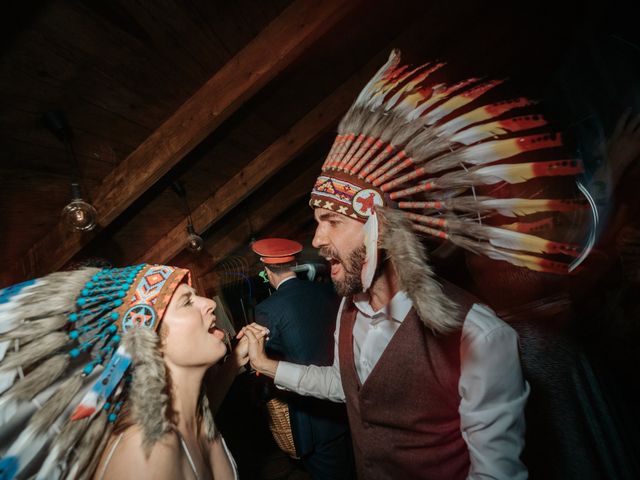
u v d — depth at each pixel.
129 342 0.70
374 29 2.61
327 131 3.10
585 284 0.89
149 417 0.65
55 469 0.61
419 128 0.85
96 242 2.48
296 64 2.41
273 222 4.92
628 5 2.11
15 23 1.23
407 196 0.87
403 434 0.92
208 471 0.81
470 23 3.36
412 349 0.86
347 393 1.05
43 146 1.64
